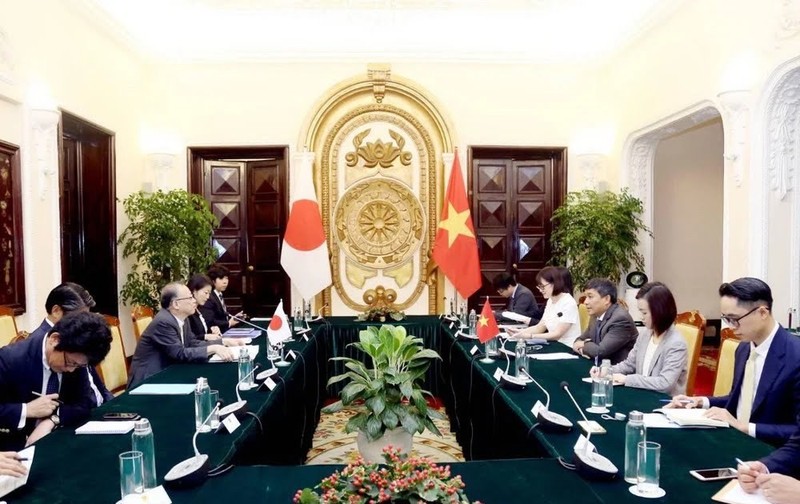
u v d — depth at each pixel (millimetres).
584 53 6203
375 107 6219
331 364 4770
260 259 6344
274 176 6293
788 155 3908
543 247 6480
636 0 5207
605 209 5582
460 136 6281
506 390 2553
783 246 3973
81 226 5238
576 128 6344
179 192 5562
